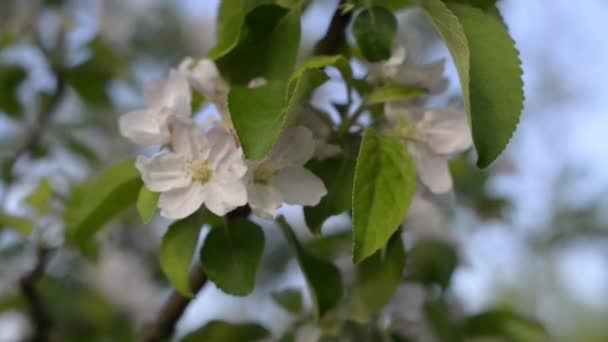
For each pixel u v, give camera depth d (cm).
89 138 130
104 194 85
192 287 88
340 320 92
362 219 79
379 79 84
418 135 83
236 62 83
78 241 87
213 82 83
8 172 111
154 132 82
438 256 99
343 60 82
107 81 115
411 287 94
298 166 81
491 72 79
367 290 88
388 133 83
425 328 97
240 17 84
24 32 115
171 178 80
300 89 79
